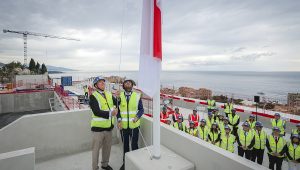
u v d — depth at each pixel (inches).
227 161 95.8
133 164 114.4
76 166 155.7
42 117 162.7
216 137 244.7
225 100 615.2
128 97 151.7
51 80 1298.0
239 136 221.9
